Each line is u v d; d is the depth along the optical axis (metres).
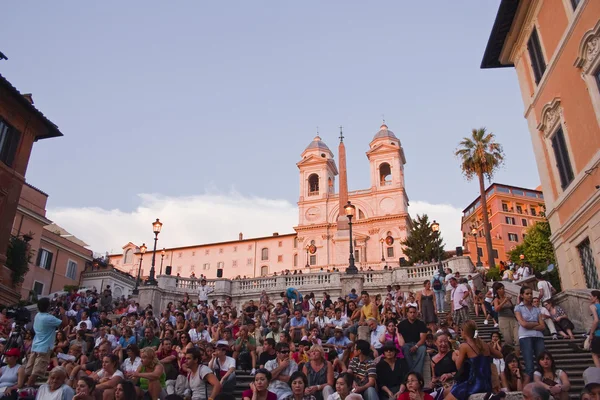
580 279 16.28
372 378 8.73
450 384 8.58
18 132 25.11
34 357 10.95
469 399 7.36
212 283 31.86
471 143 38.66
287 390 9.38
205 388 9.24
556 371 8.87
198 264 86.00
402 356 9.23
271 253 82.31
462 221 89.50
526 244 46.19
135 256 90.50
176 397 6.98
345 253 65.19
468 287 17.62
